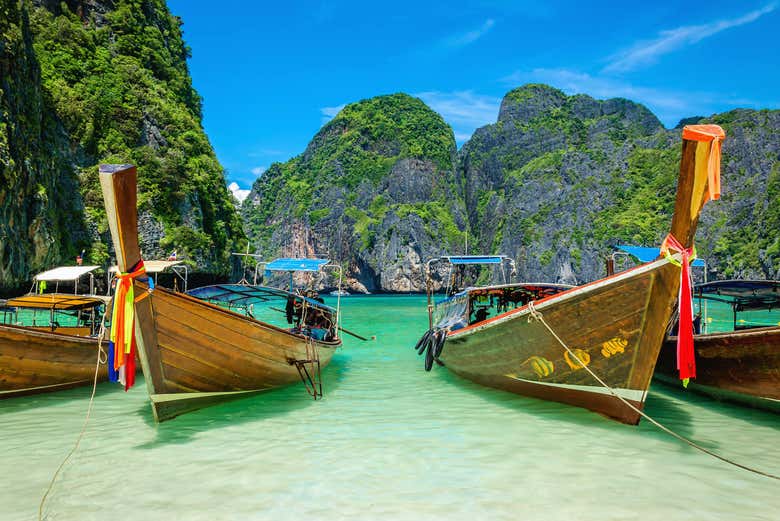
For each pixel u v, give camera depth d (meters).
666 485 4.54
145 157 52.62
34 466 5.05
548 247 107.38
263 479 4.70
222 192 66.12
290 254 134.88
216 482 4.62
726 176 96.06
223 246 60.22
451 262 12.46
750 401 7.29
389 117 145.88
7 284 34.00
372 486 4.53
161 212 52.31
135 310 5.81
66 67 52.31
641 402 6.10
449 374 10.80
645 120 131.12
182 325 6.45
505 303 11.17
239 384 7.72
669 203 101.00
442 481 4.64
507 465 5.06
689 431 6.28
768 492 4.39
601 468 4.97
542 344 6.79
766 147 95.81
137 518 3.90
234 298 11.43
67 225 44.81
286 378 8.74
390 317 32.28
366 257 111.31
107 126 52.41
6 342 7.40
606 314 6.01
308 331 10.48
